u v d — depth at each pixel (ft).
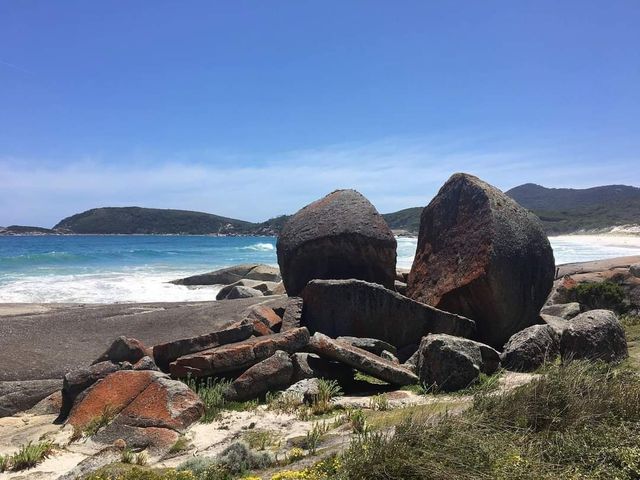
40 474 18.19
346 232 37.47
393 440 15.10
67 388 26.04
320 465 15.29
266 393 25.23
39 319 40.96
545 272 35.53
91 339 36.91
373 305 32.58
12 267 105.50
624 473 13.78
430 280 36.50
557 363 24.53
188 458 18.43
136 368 27.09
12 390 28.22
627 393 18.02
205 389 25.54
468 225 35.19
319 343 26.84
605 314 27.76
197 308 45.42
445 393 24.23
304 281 39.24
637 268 59.31
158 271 107.45
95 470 17.25
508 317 33.24
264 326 32.63
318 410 22.81
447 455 14.24
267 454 17.26
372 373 26.18
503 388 22.29
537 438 15.97
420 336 32.71
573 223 331.77
